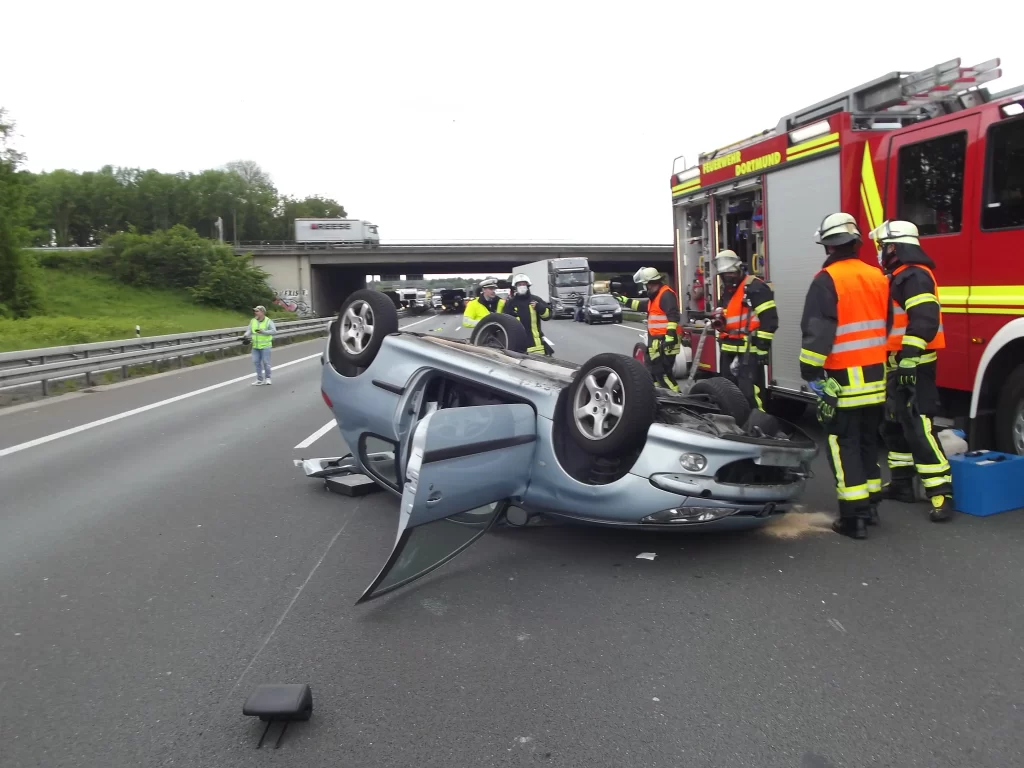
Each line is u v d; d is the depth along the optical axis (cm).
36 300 4503
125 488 767
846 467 558
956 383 677
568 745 323
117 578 523
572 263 4844
